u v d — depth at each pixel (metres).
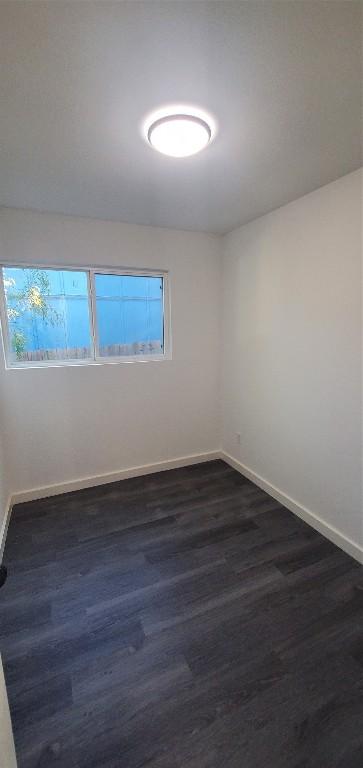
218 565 1.88
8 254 2.28
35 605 1.62
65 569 1.87
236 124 1.33
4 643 1.41
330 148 1.52
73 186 1.90
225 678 1.26
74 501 2.59
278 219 2.30
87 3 0.82
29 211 2.30
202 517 2.37
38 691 1.22
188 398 3.15
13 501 2.53
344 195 1.80
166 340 3.01
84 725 1.12
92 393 2.73
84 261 2.50
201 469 3.15
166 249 2.79
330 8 0.85
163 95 1.15
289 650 1.37
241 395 2.96
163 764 1.02
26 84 1.08
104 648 1.39
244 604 1.61
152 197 2.08
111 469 2.90
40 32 0.90
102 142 1.44
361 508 1.87
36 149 1.49
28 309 2.49
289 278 2.26
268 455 2.66
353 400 1.87
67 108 1.21
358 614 1.54
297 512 2.37
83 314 2.66
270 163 1.64
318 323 2.06
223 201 2.16
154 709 1.16
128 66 1.02
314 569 1.84
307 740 1.07
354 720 1.12
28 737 1.08
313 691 1.21
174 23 0.88
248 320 2.75
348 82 1.11
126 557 1.96
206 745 1.06
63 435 2.67
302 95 1.16
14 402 2.46
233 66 1.03
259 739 1.07
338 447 1.99
